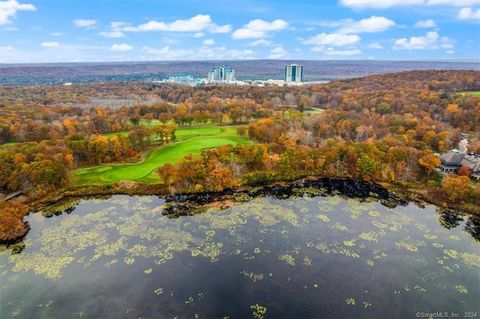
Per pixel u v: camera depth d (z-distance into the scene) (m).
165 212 86.56
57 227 78.50
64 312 52.59
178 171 98.81
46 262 65.31
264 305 54.12
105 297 55.81
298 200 95.12
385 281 60.34
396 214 86.62
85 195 96.12
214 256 67.50
